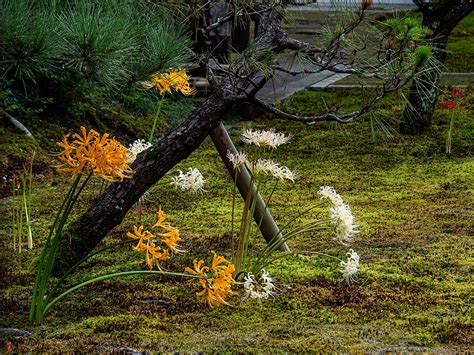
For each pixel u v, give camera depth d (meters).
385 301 4.13
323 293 4.25
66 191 6.60
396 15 4.37
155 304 4.10
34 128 7.72
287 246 4.99
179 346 3.49
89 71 5.02
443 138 8.48
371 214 6.04
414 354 3.40
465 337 3.64
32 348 3.46
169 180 7.09
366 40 4.31
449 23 7.73
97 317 3.89
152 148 4.47
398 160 7.94
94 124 8.27
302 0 4.62
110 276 3.68
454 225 5.69
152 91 8.85
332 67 4.31
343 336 3.65
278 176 4.36
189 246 5.11
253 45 4.48
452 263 4.79
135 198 4.52
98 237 4.53
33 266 4.59
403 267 4.70
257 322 3.86
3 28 4.58
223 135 4.83
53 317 3.90
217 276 3.43
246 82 4.56
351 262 3.98
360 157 8.03
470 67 11.37
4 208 6.02
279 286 4.32
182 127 4.47
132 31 5.18
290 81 10.43
